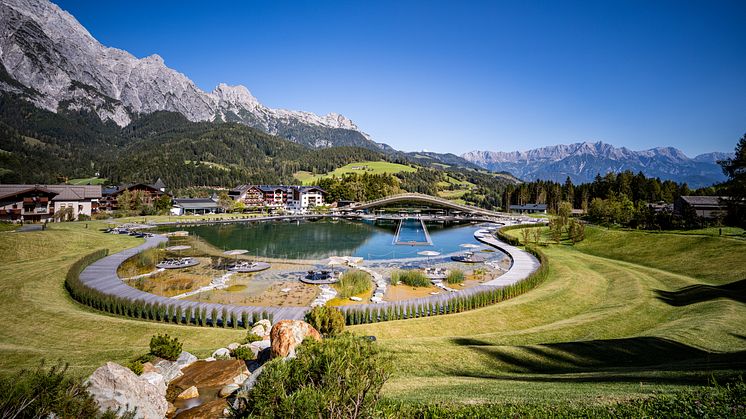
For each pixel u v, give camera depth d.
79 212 90.75
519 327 27.77
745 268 35.88
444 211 154.88
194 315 29.02
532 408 9.96
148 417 9.77
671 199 122.12
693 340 20.25
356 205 150.88
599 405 10.02
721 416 8.79
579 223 68.88
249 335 19.52
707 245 44.34
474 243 76.88
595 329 24.66
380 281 45.34
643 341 20.34
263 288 41.28
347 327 26.44
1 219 76.38
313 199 158.75
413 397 11.73
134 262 50.53
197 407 11.49
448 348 20.17
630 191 126.69
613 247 56.75
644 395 10.64
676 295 32.28
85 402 8.06
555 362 18.50
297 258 58.59
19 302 28.34
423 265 54.84
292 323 13.85
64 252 49.81
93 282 37.78
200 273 47.00
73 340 23.06
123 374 9.93
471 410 9.84
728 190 28.41
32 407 7.30
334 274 46.50
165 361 14.73
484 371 17.58
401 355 19.22
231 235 81.06
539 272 41.31
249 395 8.14
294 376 7.54
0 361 17.70
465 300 32.91
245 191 145.88
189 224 94.19
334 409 7.18
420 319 28.27
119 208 105.38
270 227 97.75
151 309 29.42
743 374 12.00
